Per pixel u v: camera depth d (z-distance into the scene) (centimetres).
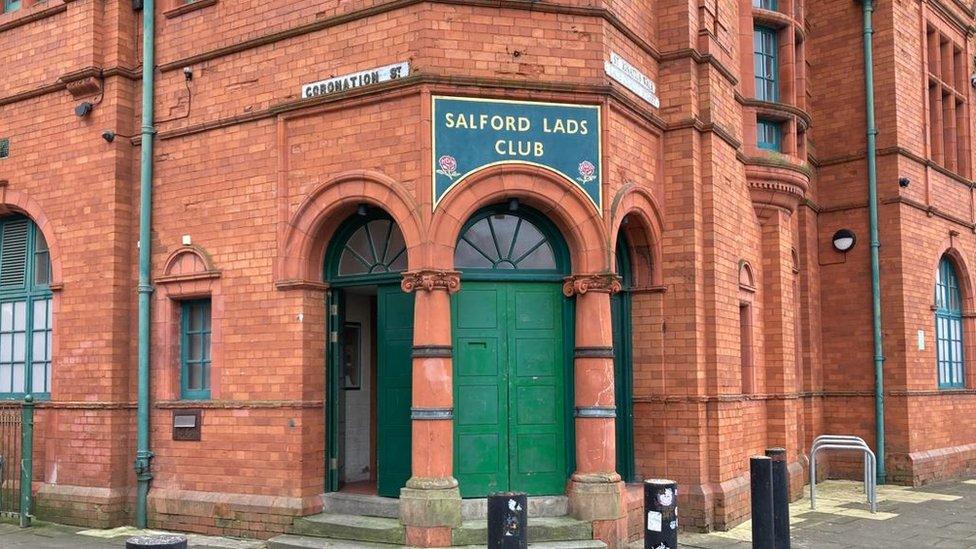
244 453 1023
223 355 1053
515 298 989
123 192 1152
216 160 1082
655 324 1088
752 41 1332
